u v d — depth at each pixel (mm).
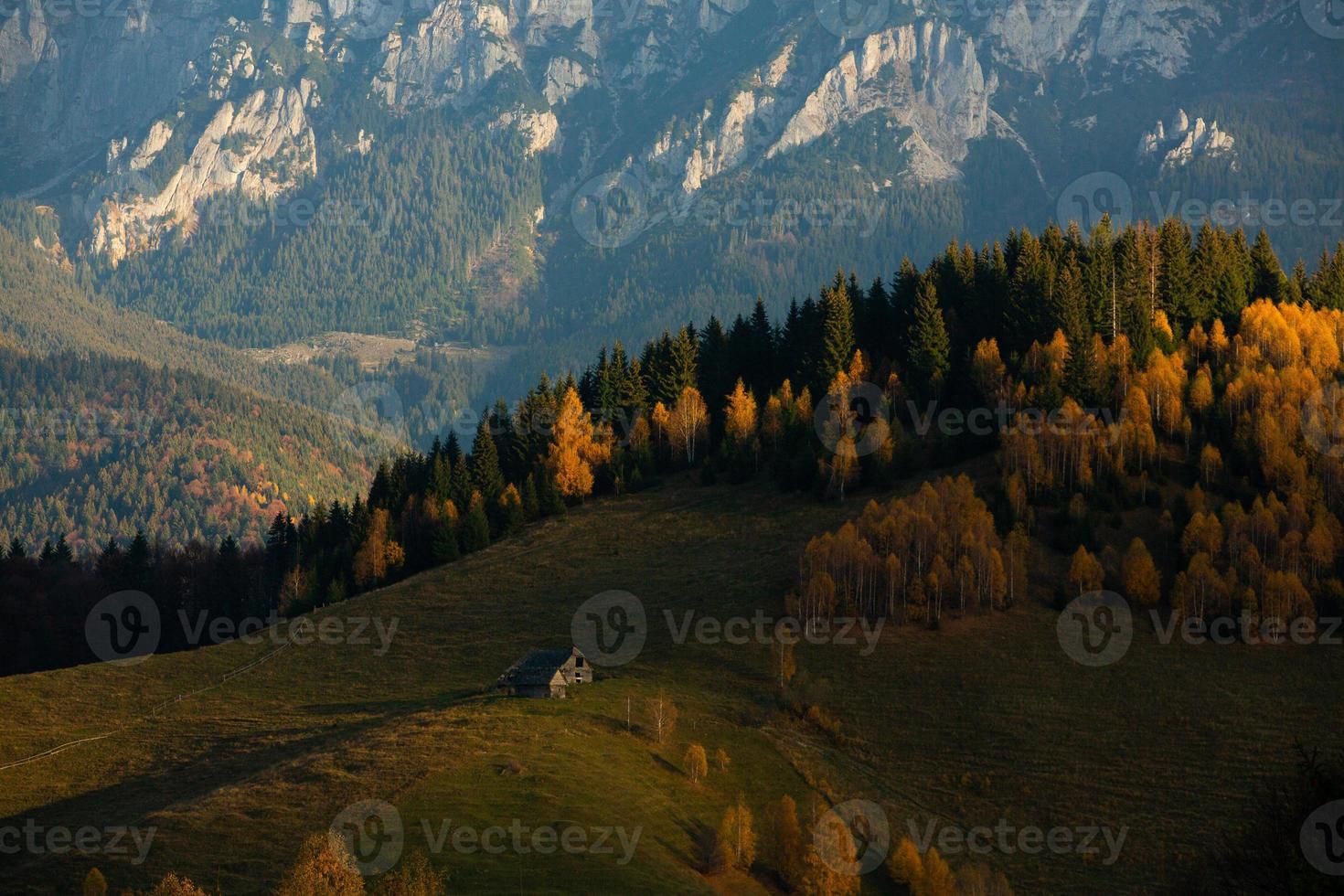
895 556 162625
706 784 121812
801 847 107562
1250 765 131500
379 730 131000
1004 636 155375
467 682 156125
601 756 121562
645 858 104438
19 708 158750
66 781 134875
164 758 139750
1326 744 133750
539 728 126938
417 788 111500
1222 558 163125
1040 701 143250
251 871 99812
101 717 156500
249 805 111625
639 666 154000
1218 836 120250
